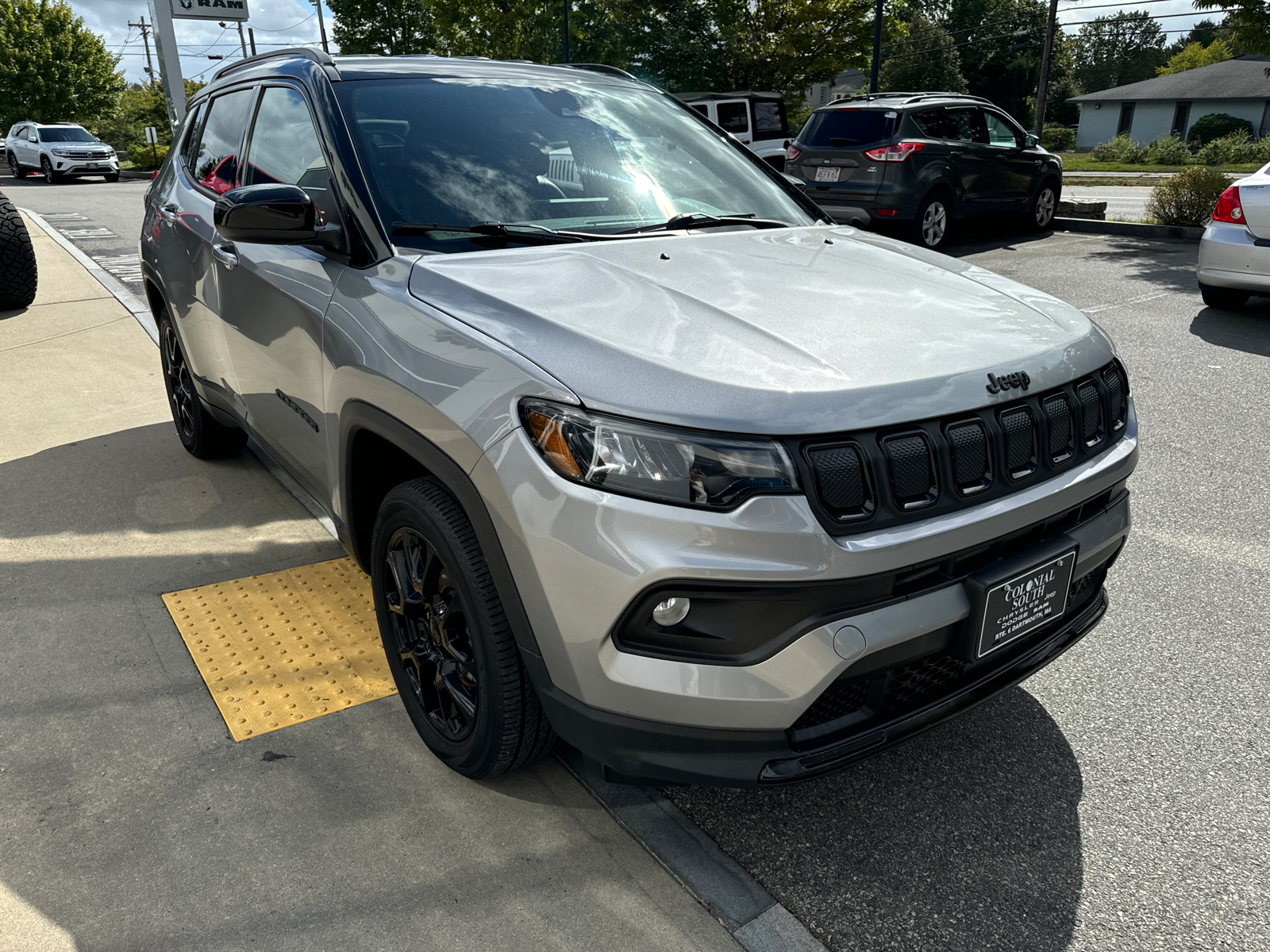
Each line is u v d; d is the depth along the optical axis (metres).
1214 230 6.88
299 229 2.31
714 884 1.96
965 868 2.02
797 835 2.11
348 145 2.48
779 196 3.14
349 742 2.39
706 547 1.62
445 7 28.70
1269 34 11.63
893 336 1.95
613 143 2.92
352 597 3.12
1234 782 2.30
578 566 1.69
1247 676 2.75
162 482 4.04
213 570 3.28
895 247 2.78
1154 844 2.10
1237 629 3.00
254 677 2.67
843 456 1.68
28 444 4.48
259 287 2.80
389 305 2.17
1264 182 6.62
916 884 1.97
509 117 2.80
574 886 1.94
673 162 3.00
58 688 2.59
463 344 1.93
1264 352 6.14
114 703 2.53
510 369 1.81
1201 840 2.11
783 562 1.62
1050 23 31.59
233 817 2.12
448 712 2.25
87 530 3.57
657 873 1.99
